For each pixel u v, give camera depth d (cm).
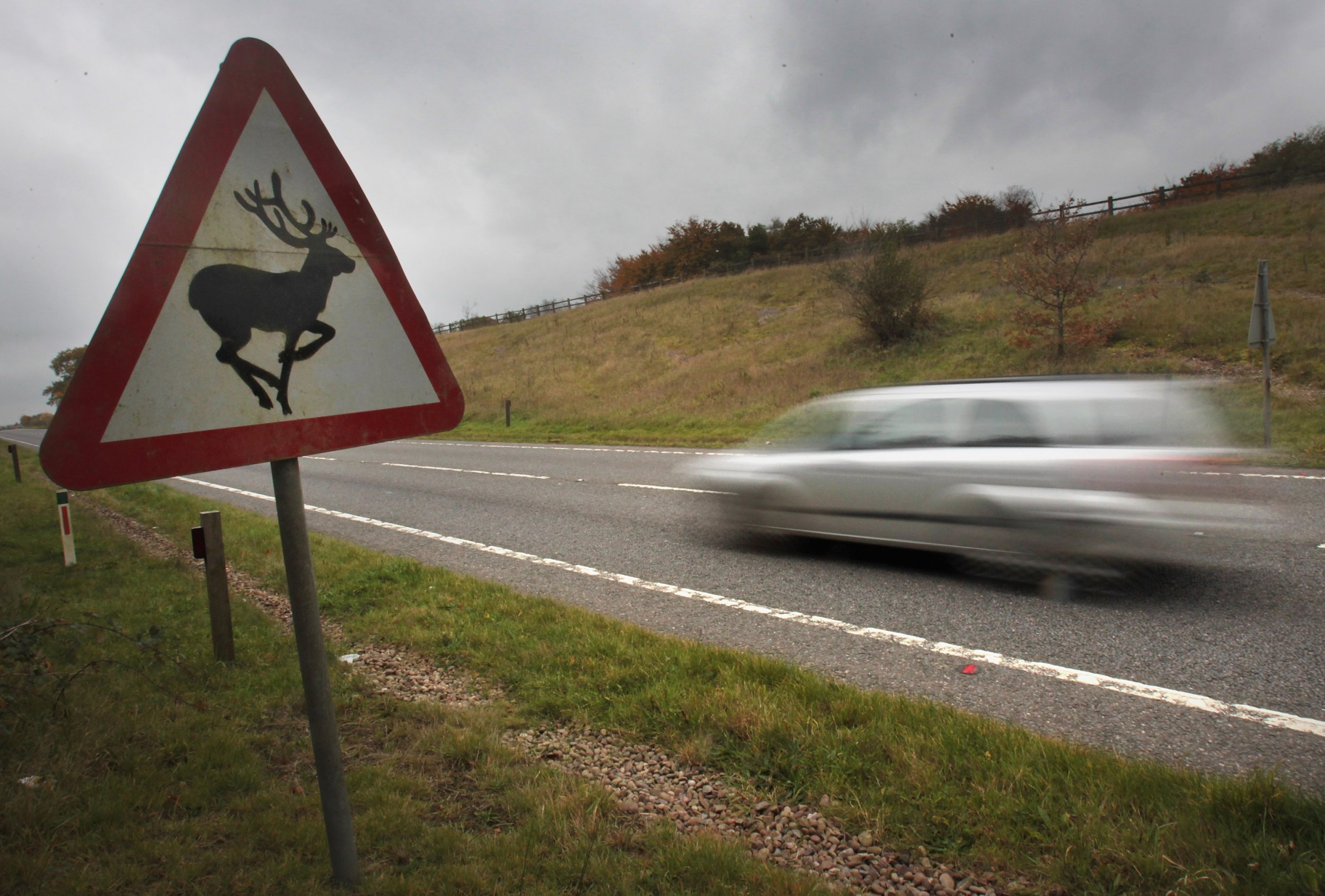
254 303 172
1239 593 502
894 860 242
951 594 541
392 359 199
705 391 2392
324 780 207
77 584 622
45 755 299
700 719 336
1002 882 228
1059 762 281
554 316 5191
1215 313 1788
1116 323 1795
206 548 429
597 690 380
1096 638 441
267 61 178
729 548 711
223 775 294
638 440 1884
